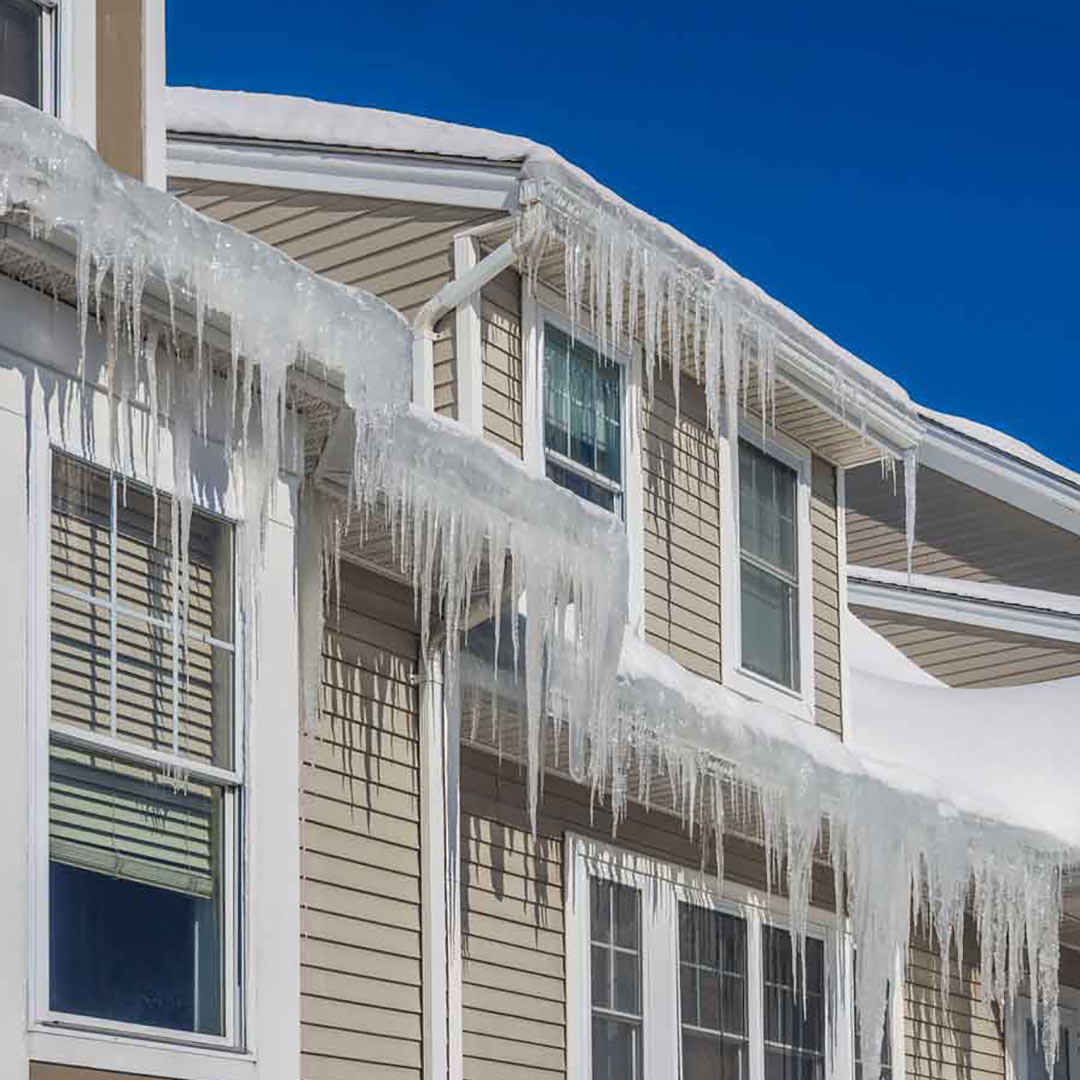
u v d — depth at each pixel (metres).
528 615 16.41
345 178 20.56
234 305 13.11
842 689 24.17
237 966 13.23
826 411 23.44
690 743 18.50
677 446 21.92
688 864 20.67
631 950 19.70
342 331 13.81
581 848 19.16
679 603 21.47
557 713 17.17
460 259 19.88
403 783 16.91
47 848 11.99
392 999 16.39
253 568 13.66
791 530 23.83
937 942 25.17
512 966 18.05
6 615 11.94
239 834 13.40
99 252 12.30
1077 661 31.50
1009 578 33.28
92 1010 12.30
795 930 20.14
